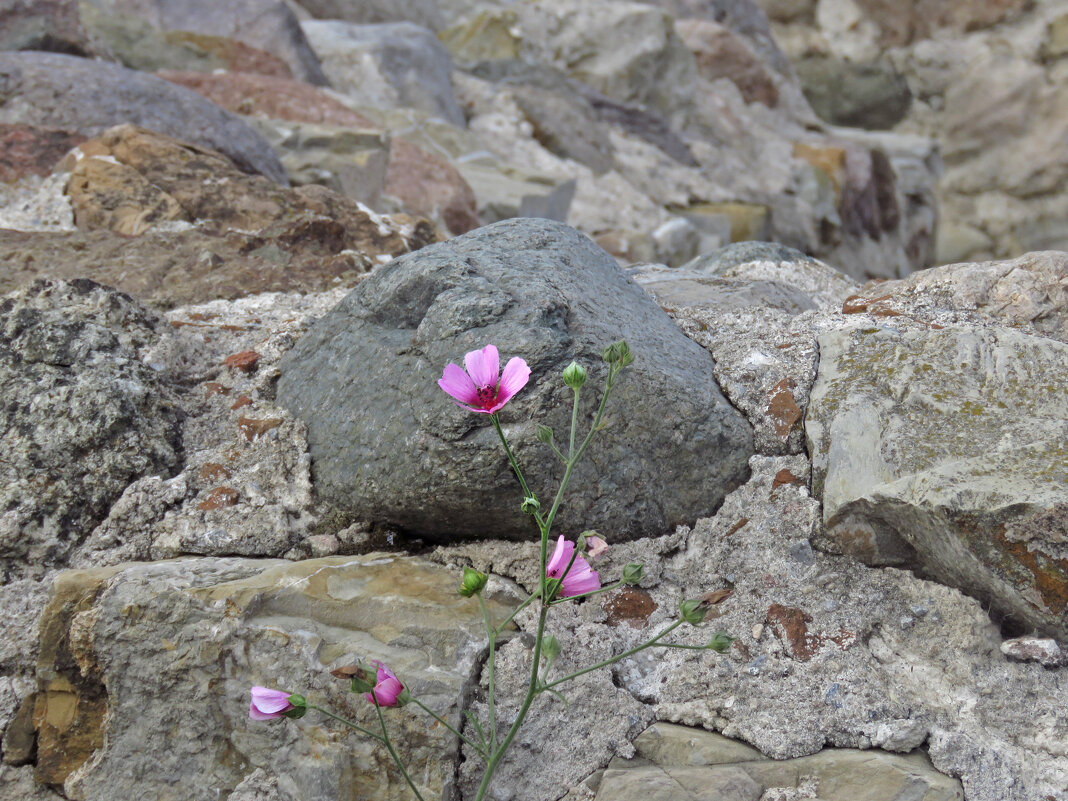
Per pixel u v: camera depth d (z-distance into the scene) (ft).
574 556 6.64
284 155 14.42
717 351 7.36
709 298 7.75
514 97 22.71
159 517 7.14
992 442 6.97
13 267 8.21
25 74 11.41
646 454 7.07
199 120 12.14
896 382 7.13
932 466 6.97
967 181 30.71
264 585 6.88
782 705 6.81
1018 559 6.77
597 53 25.63
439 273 7.20
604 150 22.47
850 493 6.98
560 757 6.78
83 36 14.37
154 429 7.27
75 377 7.26
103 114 11.43
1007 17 29.81
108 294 7.49
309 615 6.87
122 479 7.18
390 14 25.09
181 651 6.82
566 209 19.80
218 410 7.39
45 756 6.85
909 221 28.07
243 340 7.68
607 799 6.71
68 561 7.10
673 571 7.06
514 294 7.11
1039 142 29.76
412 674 6.78
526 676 6.82
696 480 7.12
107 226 9.53
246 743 6.79
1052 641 6.84
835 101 31.40
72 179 9.84
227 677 6.81
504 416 6.95
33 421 7.18
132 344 7.43
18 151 10.41
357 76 20.83
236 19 19.39
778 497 7.08
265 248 8.96
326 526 7.13
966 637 6.88
